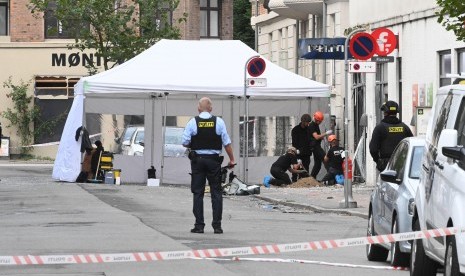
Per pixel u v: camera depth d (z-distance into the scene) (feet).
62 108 320.50
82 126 199.82
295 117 208.13
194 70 203.00
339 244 65.21
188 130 102.42
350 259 84.17
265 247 66.80
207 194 167.63
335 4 249.14
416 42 178.29
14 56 319.68
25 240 93.76
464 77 68.80
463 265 55.52
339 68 247.29
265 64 190.49
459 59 162.40
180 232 102.94
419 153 80.64
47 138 319.68
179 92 200.23
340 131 238.27
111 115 203.10
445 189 60.90
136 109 202.59
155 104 202.80
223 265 76.43
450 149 59.88
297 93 203.10
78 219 118.01
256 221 120.16
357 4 208.85
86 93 199.31
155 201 151.33
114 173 199.00
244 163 203.00
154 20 288.71
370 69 137.08
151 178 199.72
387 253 82.69
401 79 186.19
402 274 73.67
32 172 244.01
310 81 205.05
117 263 77.30
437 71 169.58
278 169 191.52
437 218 62.23
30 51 320.50
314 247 65.92
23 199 152.25
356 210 133.49
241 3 439.63
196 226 102.89
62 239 94.63
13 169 260.62
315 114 198.49
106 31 281.13
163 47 206.80
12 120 316.19
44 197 156.56
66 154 200.34
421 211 67.97
